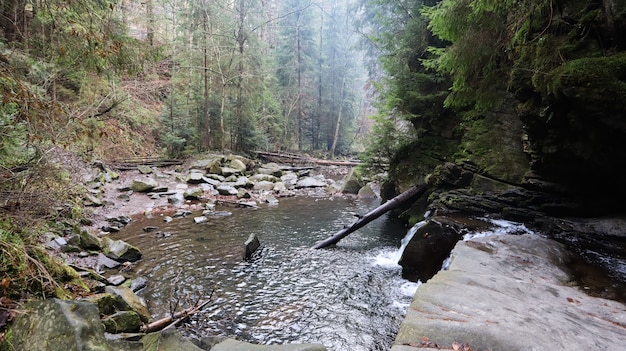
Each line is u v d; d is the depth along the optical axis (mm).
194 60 21609
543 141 6297
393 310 5879
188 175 16797
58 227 7062
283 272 7402
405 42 11984
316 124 35062
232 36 22172
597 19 4941
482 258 5148
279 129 28797
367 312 5797
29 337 2564
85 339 2439
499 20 6473
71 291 4414
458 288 3842
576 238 6371
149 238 8883
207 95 21375
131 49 6027
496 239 6020
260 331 5121
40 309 2711
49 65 5289
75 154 5527
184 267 7285
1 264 3354
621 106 4438
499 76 7309
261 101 25547
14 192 3955
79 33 5137
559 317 3197
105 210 10641
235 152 23219
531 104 6074
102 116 7977
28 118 3998
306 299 6211
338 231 10336
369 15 21312
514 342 2586
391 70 12055
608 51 4836
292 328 5250
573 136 5668
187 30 21516
